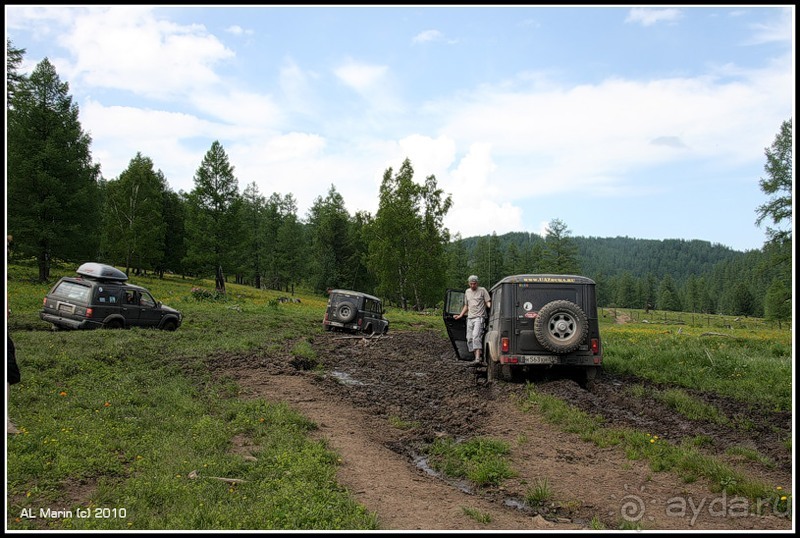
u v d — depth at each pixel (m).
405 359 15.91
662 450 6.47
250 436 7.01
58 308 15.59
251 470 5.63
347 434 7.57
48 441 5.78
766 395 9.66
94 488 4.98
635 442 6.71
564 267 81.19
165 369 10.52
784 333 36.53
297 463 5.91
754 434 7.34
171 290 46.84
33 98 36.81
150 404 7.99
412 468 6.40
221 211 56.31
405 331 27.89
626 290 151.62
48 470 5.14
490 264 99.00
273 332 19.25
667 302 144.38
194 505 4.65
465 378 11.93
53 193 36.72
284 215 87.75
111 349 11.37
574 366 10.22
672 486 5.62
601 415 7.95
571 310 9.73
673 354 14.25
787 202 38.06
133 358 11.02
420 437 7.67
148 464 5.56
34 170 35.66
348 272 75.56
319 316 30.08
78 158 38.47
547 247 83.31
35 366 9.37
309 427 7.61
